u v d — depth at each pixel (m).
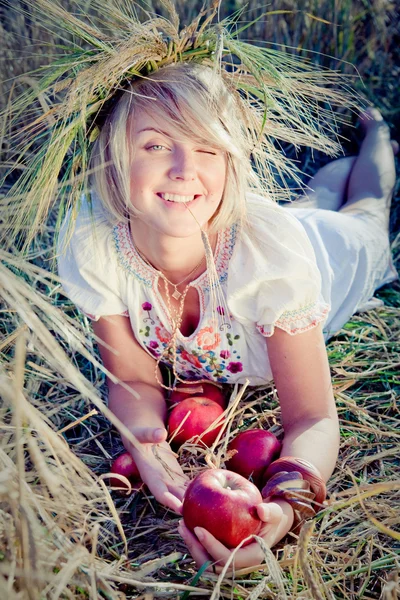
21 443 1.60
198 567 1.82
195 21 2.02
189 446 2.23
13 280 1.60
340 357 2.83
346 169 3.59
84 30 2.12
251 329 2.23
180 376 2.54
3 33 3.53
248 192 2.23
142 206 1.98
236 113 2.09
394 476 2.21
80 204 2.19
